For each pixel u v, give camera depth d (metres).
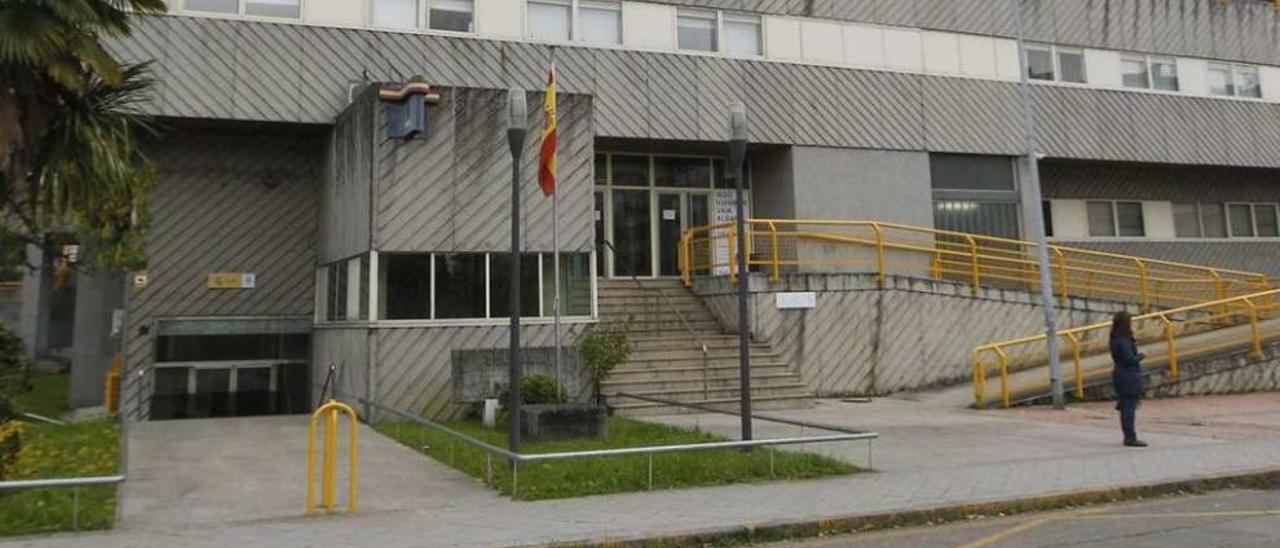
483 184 15.47
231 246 18.36
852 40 22.20
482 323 15.37
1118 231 25.80
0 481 7.68
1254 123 26.81
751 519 7.50
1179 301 23.52
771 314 17.78
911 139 22.38
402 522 7.47
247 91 17.33
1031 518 8.00
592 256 16.12
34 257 19.19
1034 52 24.33
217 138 18.42
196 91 17.03
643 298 19.20
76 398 18.72
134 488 8.98
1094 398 16.62
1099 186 25.67
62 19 9.71
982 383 16.56
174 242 17.98
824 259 20.98
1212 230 27.20
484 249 15.37
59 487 7.72
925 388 18.70
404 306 14.98
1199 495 9.02
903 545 7.02
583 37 19.95
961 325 19.33
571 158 16.02
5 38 9.17
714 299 18.84
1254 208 28.00
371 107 15.11
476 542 6.76
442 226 15.14
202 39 17.16
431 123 15.24
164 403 17.83
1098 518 7.92
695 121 20.47
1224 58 26.84
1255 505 8.41
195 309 18.00
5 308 20.12
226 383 18.34
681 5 20.80
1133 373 11.59
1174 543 6.87
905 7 22.88
